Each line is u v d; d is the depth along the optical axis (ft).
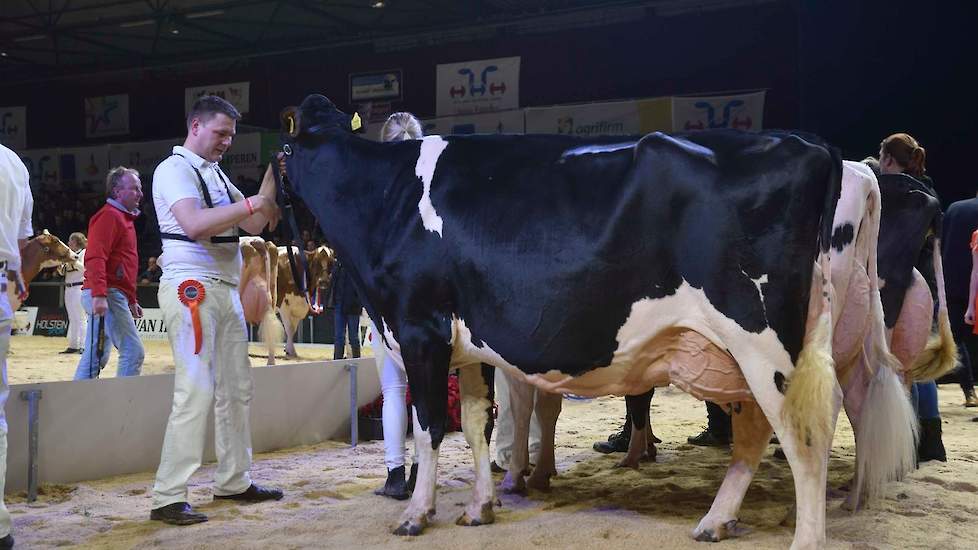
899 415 13.64
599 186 12.29
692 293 11.67
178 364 14.64
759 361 11.44
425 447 13.71
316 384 21.81
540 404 16.44
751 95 55.83
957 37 46.85
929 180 18.61
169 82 84.69
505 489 16.42
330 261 45.68
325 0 70.28
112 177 22.40
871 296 13.73
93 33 79.77
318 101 15.58
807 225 11.34
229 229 15.56
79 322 46.73
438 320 13.42
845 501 14.71
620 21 65.82
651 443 19.66
